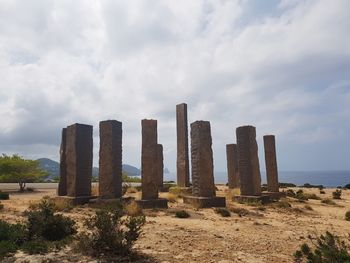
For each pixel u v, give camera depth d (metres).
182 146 30.97
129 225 8.97
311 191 36.50
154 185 19.22
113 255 8.55
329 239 8.31
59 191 22.66
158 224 13.10
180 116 31.47
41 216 10.46
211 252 9.30
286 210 19.72
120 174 20.11
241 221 14.84
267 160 28.30
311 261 7.79
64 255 8.50
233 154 33.81
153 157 19.42
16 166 33.16
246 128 23.69
